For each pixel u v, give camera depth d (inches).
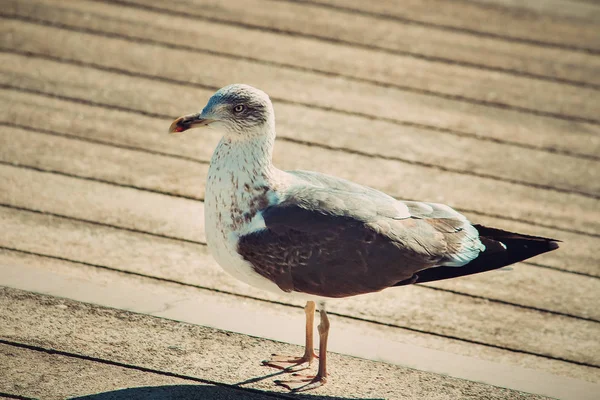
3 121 336.5
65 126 338.6
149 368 217.9
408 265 217.8
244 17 431.8
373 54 411.2
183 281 260.2
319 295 219.1
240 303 253.0
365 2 459.8
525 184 331.9
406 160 338.6
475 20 451.5
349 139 347.9
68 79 370.0
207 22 424.5
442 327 250.8
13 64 375.6
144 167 320.2
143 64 385.7
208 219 223.8
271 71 389.7
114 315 237.5
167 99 363.6
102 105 355.3
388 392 217.9
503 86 396.8
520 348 244.4
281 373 222.5
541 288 274.5
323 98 373.7
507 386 223.9
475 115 374.3
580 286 277.1
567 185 333.7
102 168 315.9
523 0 475.8
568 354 243.6
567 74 410.6
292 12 441.4
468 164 340.5
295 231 215.6
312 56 404.5
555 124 374.0
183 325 237.1
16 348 219.3
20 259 260.4
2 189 295.9
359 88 384.5
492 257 223.8
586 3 474.9
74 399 203.5
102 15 421.7
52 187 300.8
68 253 266.8
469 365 231.9
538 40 437.4
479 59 415.8
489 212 311.0
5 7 418.3
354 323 249.3
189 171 322.0
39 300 239.6
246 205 219.1
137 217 290.7
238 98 216.1
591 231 306.5
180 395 208.8
